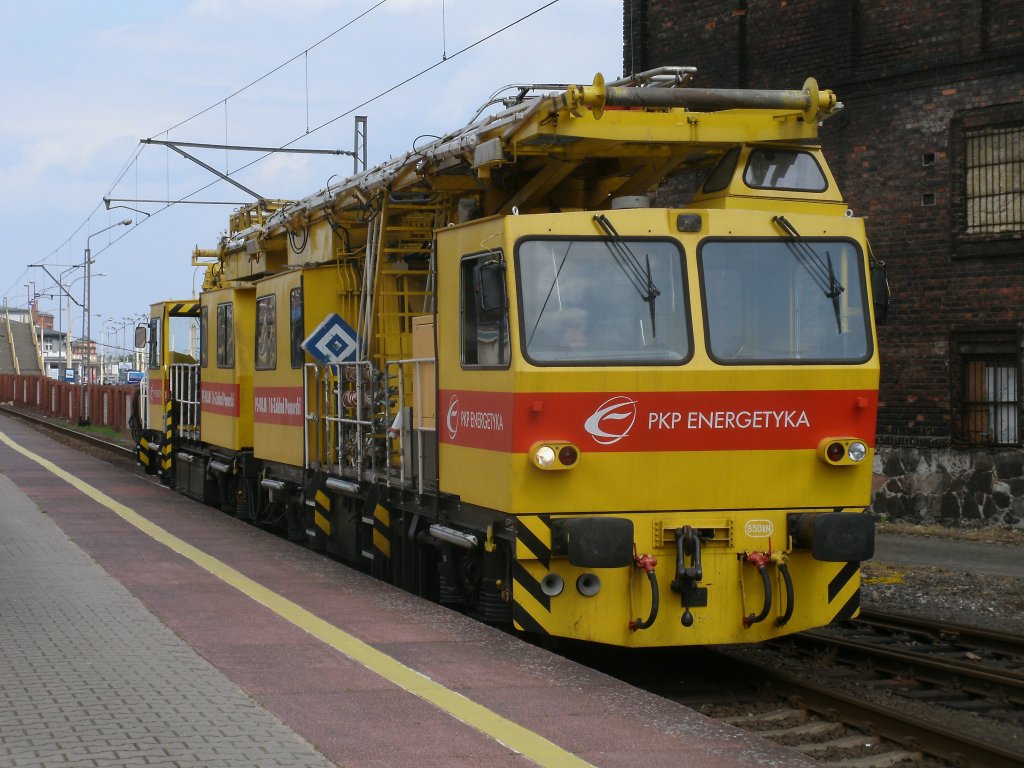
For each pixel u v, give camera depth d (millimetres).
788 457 9070
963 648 10680
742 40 20328
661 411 8805
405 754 5957
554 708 6852
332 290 13555
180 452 20797
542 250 8742
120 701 6816
